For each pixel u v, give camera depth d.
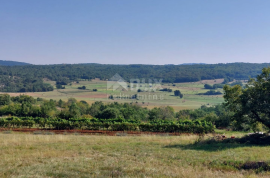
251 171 10.32
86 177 9.15
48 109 48.50
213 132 26.92
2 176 9.08
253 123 18.42
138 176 9.34
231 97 18.50
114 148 15.86
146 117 46.06
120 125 28.77
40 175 9.22
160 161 12.08
